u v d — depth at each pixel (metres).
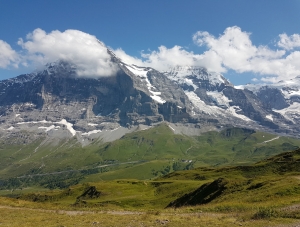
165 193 151.00
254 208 51.84
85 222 45.69
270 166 141.50
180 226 40.00
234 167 166.88
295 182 68.06
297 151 153.00
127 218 48.56
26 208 70.50
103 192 171.38
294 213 42.44
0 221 48.09
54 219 49.78
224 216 47.25
